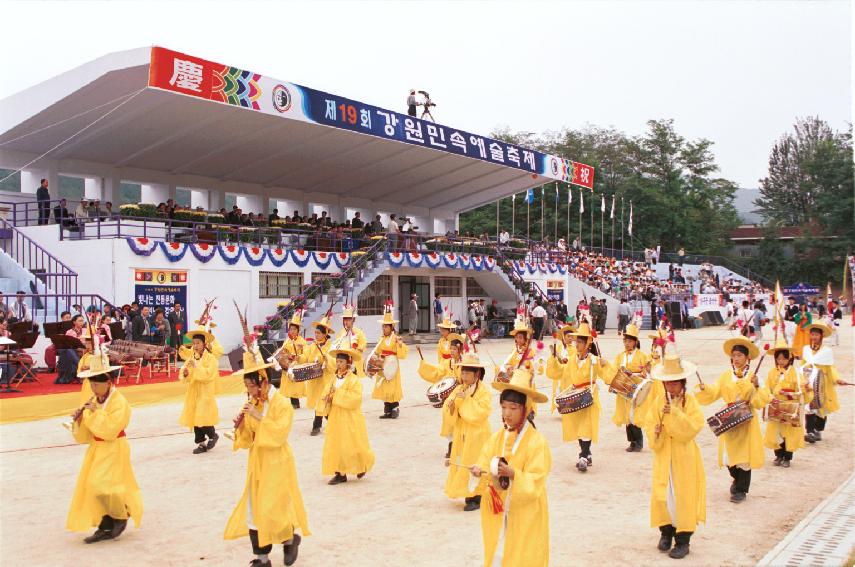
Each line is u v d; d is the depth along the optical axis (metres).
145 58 21.97
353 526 7.85
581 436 10.34
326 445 9.52
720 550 7.12
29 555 7.09
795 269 53.56
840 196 50.41
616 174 73.00
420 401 16.64
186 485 9.59
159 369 20.97
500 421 13.76
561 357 11.16
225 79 23.36
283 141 30.97
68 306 22.30
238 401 16.64
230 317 26.83
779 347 10.53
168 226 25.56
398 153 34.69
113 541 7.47
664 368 7.14
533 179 41.25
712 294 49.53
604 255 57.41
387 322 14.31
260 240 28.70
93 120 25.86
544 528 5.55
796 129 55.31
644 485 9.49
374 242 32.44
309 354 13.95
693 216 71.12
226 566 6.79
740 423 8.60
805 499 8.91
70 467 10.68
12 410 15.04
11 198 28.28
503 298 40.53
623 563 6.79
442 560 6.83
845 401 16.23
